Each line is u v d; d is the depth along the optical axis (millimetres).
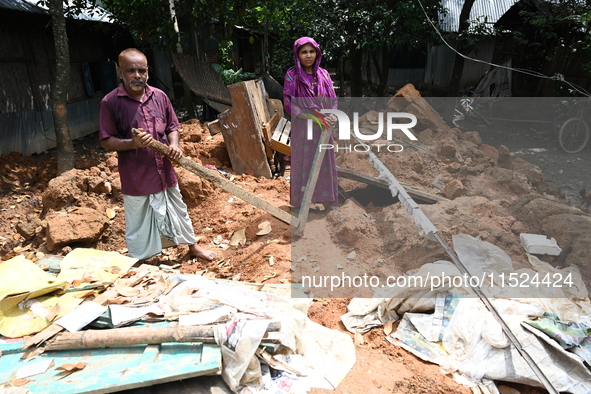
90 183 5523
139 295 2936
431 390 2543
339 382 2539
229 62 16281
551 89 10727
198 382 2340
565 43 10672
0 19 7051
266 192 5762
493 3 13922
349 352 2795
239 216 4969
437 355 2805
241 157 6535
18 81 7484
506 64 11594
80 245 4387
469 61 14812
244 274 3846
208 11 10211
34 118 7809
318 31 10938
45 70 8320
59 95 6336
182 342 2426
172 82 15305
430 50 17344
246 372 2359
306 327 2977
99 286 3082
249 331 2410
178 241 4031
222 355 2385
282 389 2375
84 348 2463
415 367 2732
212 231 4797
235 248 4391
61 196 5059
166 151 3621
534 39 11680
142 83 3572
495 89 11680
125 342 2430
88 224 4406
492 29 11992
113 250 4609
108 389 2166
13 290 2750
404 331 3033
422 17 10516
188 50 10844
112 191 5523
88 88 10297
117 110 3607
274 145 6480
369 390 2506
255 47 18422
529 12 11250
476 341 2758
